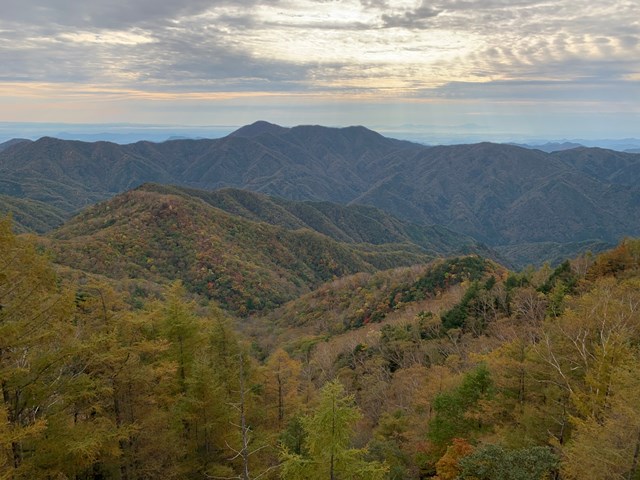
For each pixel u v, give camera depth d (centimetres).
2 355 1422
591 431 1509
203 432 2148
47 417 1549
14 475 1373
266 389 2931
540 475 1462
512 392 2278
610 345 1898
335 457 1369
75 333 1700
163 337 2241
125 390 1820
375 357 5138
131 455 1797
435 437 2366
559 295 4112
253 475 2056
